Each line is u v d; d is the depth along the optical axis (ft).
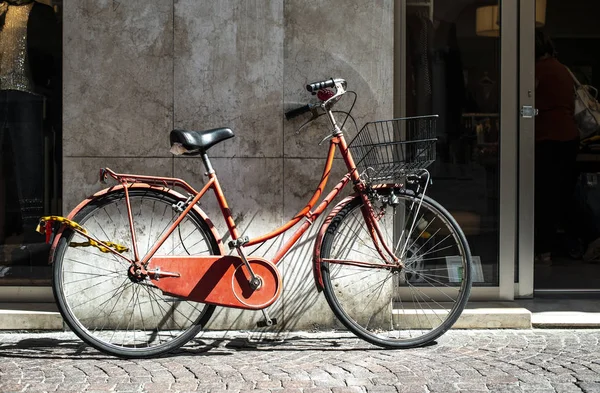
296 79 16.49
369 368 13.94
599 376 13.32
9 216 18.44
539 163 23.44
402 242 16.26
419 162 14.90
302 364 14.26
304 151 16.55
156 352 14.74
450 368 13.89
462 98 18.58
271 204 16.53
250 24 16.40
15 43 18.39
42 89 18.42
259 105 16.48
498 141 18.62
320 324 16.70
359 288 16.53
